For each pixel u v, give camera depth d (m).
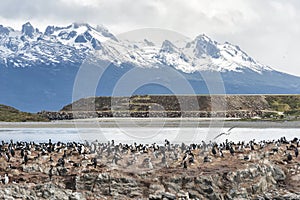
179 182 57.50
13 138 120.19
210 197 56.66
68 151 68.31
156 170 59.19
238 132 132.88
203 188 57.16
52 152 68.25
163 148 65.38
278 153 70.44
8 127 167.12
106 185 57.16
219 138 93.94
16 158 64.69
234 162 63.69
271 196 58.75
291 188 61.19
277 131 140.62
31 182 56.78
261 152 69.19
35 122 188.75
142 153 65.31
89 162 61.59
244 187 58.69
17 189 54.81
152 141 77.38
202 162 63.28
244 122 166.50
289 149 72.44
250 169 60.66
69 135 129.75
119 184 57.16
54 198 55.00
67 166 60.31
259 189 59.53
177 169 60.06
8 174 58.44
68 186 57.06
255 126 156.12
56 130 150.75
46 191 55.41
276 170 63.50
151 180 57.62
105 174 57.75
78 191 56.59
